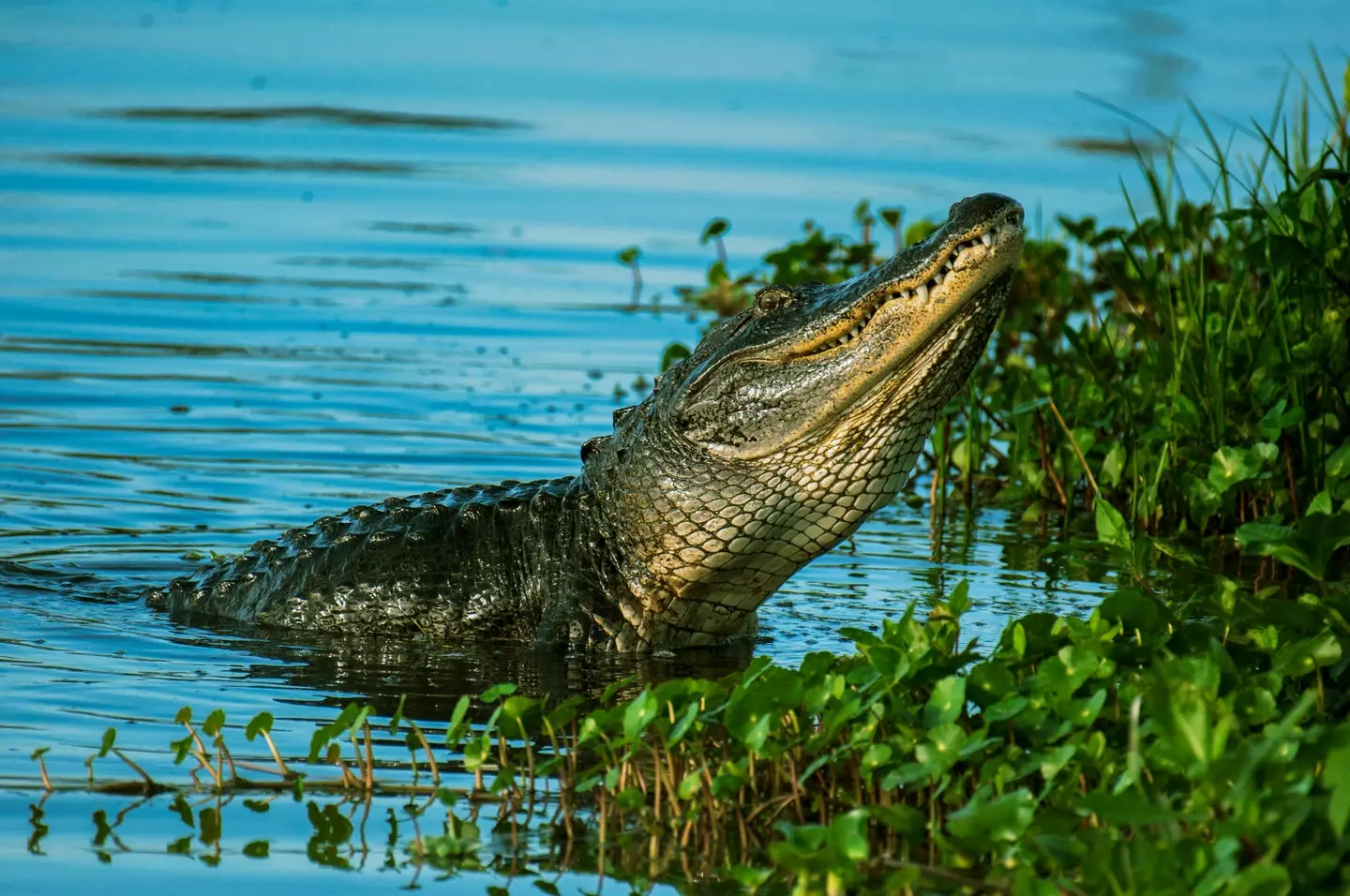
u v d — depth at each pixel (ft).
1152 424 80.74
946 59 205.26
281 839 42.14
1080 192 141.90
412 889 39.24
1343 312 73.41
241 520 79.36
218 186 153.48
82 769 46.57
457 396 100.83
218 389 101.14
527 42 221.25
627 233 139.03
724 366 59.88
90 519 78.89
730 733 43.11
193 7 243.60
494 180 156.46
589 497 64.64
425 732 51.16
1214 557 74.28
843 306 57.16
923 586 71.10
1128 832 38.86
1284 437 73.56
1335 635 46.14
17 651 59.06
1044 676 43.57
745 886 39.29
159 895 38.47
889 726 44.62
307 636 64.13
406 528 66.03
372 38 223.30
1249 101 167.22
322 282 125.59
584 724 45.06
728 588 62.80
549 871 40.55
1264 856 34.55
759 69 204.23
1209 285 83.61
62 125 173.99
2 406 96.43
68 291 120.78
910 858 41.04
